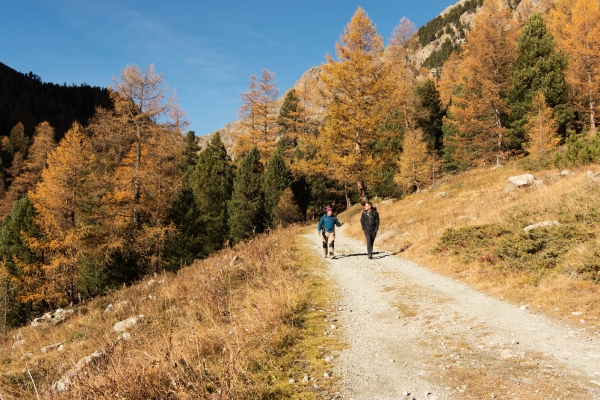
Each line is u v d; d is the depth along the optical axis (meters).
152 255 23.95
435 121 40.59
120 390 3.41
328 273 9.84
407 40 43.25
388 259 11.52
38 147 56.62
